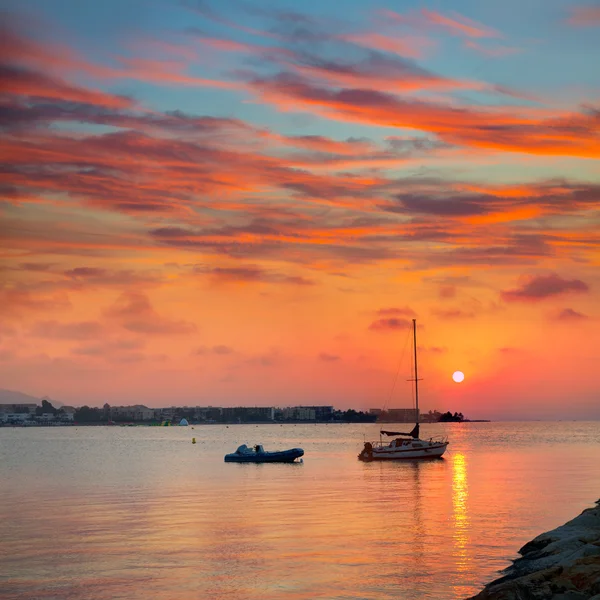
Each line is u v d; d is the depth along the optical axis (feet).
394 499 227.61
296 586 121.08
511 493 245.04
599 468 366.22
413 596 115.14
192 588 120.67
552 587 101.30
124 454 577.84
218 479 310.45
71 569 132.98
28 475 346.74
